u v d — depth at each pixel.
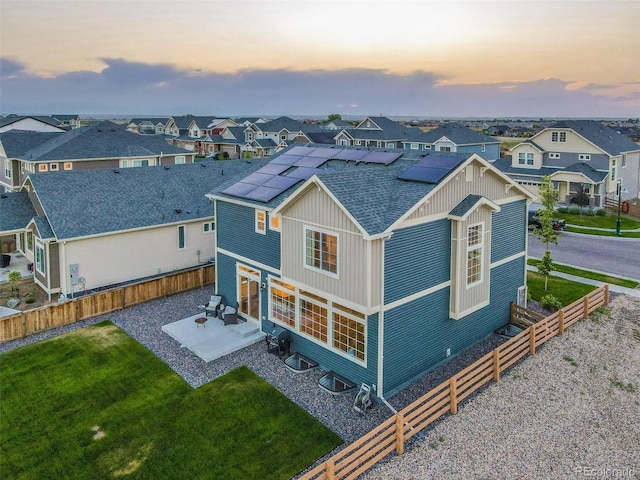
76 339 18.91
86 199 24.78
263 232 18.36
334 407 14.42
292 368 16.33
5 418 13.96
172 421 13.77
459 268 16.33
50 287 22.81
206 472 11.80
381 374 14.59
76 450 12.60
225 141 94.38
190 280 24.03
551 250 32.16
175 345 18.38
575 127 48.28
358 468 11.53
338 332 15.75
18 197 26.44
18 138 45.53
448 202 16.06
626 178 49.66
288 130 95.12
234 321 19.56
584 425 13.24
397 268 14.66
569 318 19.36
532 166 50.16
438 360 16.86
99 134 45.62
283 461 12.17
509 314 20.28
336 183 14.87
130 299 22.00
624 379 15.55
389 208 14.78
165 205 26.75
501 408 13.99
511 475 11.36
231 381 15.81
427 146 69.62
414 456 12.00
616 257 30.30
